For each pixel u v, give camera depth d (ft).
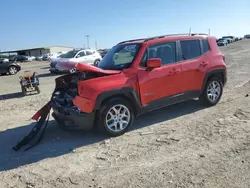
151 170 12.94
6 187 12.39
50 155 15.56
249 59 69.62
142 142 16.43
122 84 17.24
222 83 23.52
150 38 19.75
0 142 18.34
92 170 13.39
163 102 19.36
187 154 14.35
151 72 18.51
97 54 65.36
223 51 114.73
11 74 75.31
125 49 19.57
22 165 14.55
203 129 17.85
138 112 18.43
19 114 25.59
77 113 16.47
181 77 20.13
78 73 19.20
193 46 21.44
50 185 12.30
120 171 13.08
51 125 21.03
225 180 11.61
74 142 17.24
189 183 11.56
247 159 13.34
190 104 24.00
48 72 70.54
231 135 16.49
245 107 22.27
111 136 17.56
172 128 18.48
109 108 17.08
